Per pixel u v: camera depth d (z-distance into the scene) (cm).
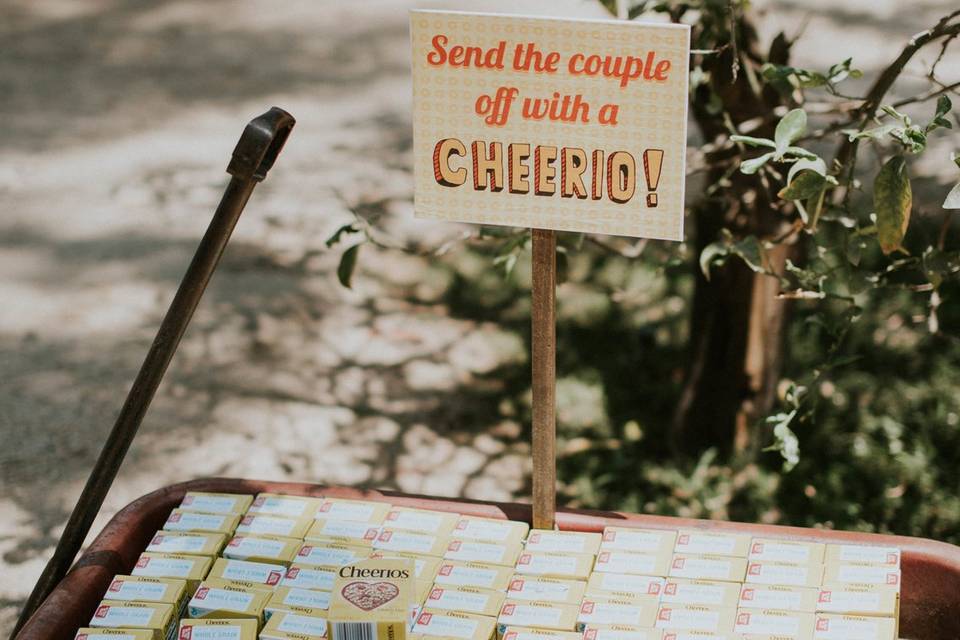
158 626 172
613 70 163
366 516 198
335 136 678
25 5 930
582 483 375
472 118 172
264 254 541
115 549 191
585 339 457
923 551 182
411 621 170
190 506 201
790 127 188
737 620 170
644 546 187
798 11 847
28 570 343
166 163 649
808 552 183
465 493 379
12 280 527
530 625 171
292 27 880
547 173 172
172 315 181
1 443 407
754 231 337
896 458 379
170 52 828
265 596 178
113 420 423
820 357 432
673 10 282
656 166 167
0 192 614
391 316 489
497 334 472
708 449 380
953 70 708
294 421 419
